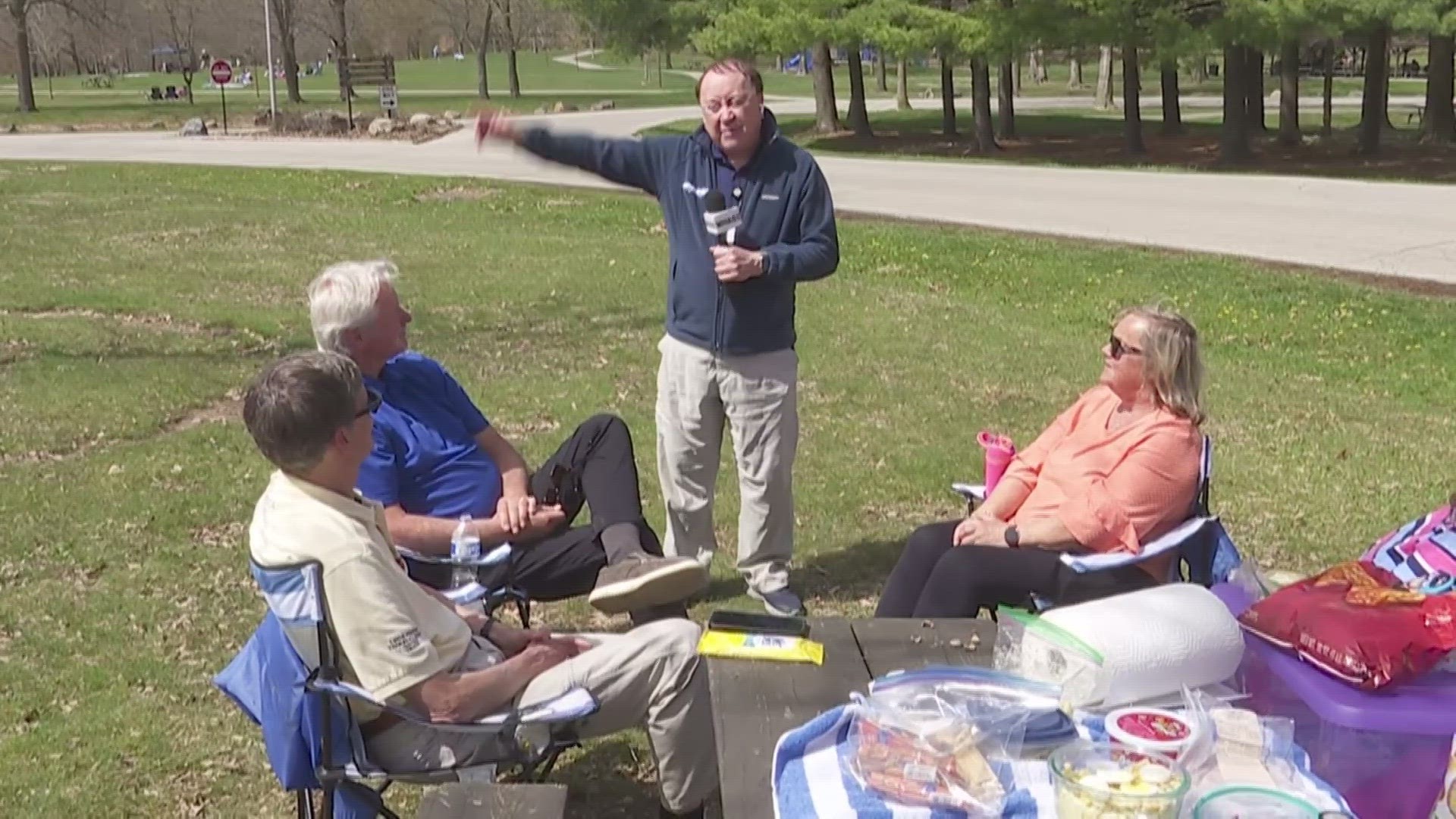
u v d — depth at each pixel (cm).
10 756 397
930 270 1327
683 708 328
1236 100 2805
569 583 420
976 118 3078
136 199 1789
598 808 385
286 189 1931
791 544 514
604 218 1680
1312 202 1800
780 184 465
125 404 788
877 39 2578
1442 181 2345
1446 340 1044
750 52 2694
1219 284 1239
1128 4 2462
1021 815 228
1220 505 644
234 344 970
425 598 313
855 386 856
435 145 2773
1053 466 432
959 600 397
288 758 298
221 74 3366
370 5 7862
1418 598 297
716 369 484
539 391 836
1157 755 231
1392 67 7194
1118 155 2983
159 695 441
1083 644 266
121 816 370
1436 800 264
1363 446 752
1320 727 285
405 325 414
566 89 6047
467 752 306
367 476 401
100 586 527
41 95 5847
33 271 1231
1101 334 1057
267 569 291
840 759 246
